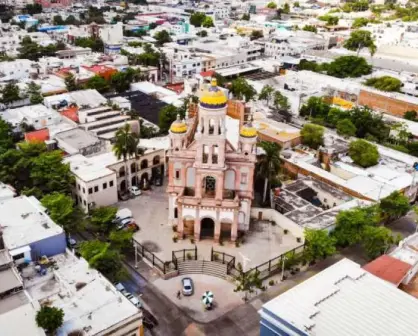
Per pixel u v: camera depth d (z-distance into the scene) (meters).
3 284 69.75
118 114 149.62
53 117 144.25
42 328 60.38
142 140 132.62
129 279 88.75
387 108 177.00
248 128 95.56
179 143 96.38
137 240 99.06
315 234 90.56
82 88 177.25
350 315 62.94
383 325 61.41
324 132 146.12
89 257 81.12
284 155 130.38
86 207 108.56
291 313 62.69
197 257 94.25
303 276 90.62
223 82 186.50
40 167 107.69
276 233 102.75
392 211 103.75
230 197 99.81
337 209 105.75
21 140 137.50
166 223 105.69
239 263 92.50
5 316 62.31
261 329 65.31
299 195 112.88
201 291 86.88
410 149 142.75
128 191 118.50
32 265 78.88
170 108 145.50
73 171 111.38
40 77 187.75
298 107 171.00
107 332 64.56
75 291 72.06
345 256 97.31
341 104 176.75
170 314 80.88
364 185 114.69
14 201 93.31
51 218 90.50
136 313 67.62
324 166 127.50
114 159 118.81
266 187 110.00
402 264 78.88
